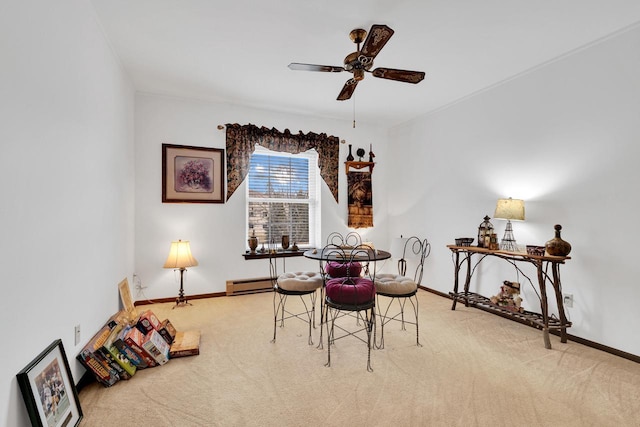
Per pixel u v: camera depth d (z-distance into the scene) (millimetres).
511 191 3223
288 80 3305
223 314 3305
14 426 1165
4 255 1145
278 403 1773
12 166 1200
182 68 3021
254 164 4262
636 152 2289
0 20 1131
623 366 2215
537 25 2305
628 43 2324
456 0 2035
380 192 5043
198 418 1643
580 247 2625
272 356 2350
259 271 4191
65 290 1657
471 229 3701
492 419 1637
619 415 1676
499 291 3352
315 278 2635
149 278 3650
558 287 2605
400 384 1968
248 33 2428
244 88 3520
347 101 3930
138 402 1777
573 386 1953
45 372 1375
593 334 2527
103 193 2334
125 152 3092
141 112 3602
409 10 2137
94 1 2027
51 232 1503
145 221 3623
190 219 3836
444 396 1840
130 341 2105
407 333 2809
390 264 5094
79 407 1596
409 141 4723
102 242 2301
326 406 1745
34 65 1360
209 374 2090
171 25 2311
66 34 1688
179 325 2979
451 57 2797
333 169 4605
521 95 3117
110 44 2531
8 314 1161
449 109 4012
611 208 2426
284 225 4438
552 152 2836
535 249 2625
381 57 2799
